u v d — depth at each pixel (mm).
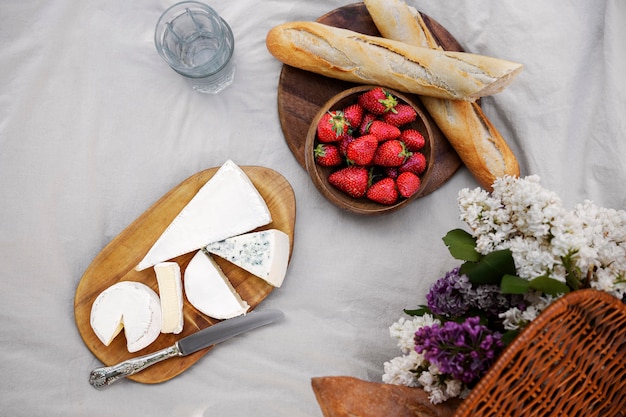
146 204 1499
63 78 1490
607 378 1100
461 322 1129
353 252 1511
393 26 1441
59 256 1458
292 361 1460
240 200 1418
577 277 1047
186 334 1435
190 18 1466
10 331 1430
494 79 1362
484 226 1103
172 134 1513
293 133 1488
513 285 992
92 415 1423
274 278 1414
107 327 1384
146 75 1516
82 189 1479
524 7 1496
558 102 1486
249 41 1533
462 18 1528
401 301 1500
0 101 1468
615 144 1451
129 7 1510
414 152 1408
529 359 972
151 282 1444
